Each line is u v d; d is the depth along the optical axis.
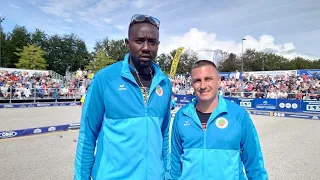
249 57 81.44
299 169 5.73
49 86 23.72
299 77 26.91
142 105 2.04
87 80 27.42
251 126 2.34
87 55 76.56
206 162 2.25
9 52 59.00
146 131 2.02
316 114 17.11
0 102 20.17
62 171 5.27
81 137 2.07
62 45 71.12
